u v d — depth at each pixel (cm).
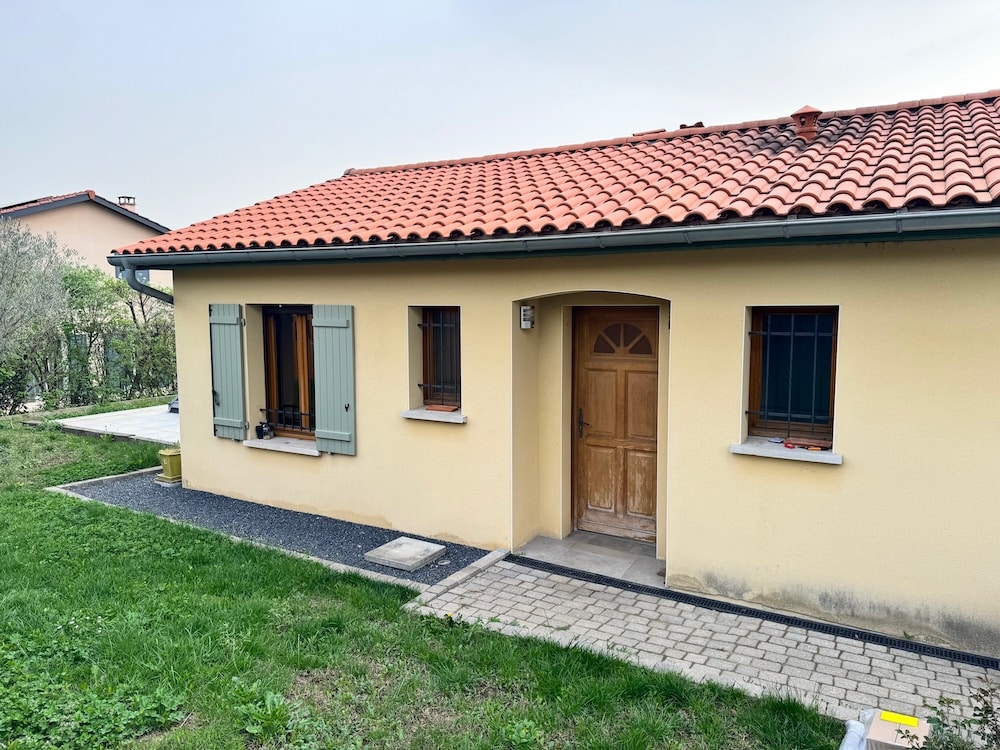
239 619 503
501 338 650
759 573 545
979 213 415
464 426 682
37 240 1487
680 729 385
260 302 806
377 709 399
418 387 723
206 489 895
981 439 462
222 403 854
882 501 496
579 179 733
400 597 561
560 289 611
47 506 793
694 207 533
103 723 371
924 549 486
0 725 359
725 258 534
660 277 563
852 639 496
